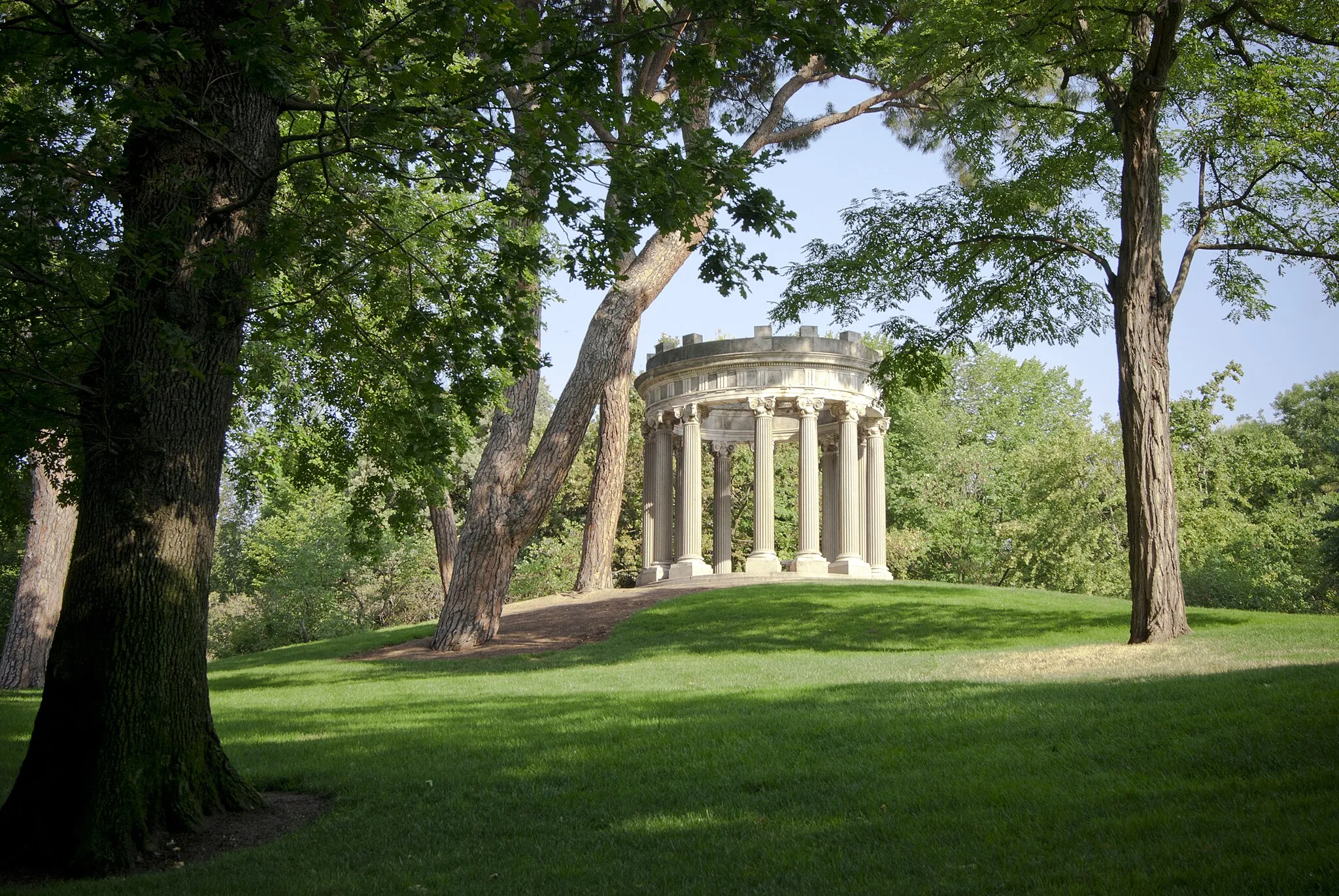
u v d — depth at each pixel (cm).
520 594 6419
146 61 876
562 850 875
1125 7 2191
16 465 1623
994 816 863
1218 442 5338
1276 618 2602
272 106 1117
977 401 7600
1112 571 5538
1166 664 1777
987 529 6519
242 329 1125
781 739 1262
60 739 956
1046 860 736
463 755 1295
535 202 1211
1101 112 2420
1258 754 972
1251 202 2461
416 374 1385
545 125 1170
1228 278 2525
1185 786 892
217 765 1051
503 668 2622
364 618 6462
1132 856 716
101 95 980
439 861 868
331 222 1273
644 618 3531
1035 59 2270
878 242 2581
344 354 1731
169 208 1041
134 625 977
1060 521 5569
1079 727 1186
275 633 6075
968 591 3931
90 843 916
